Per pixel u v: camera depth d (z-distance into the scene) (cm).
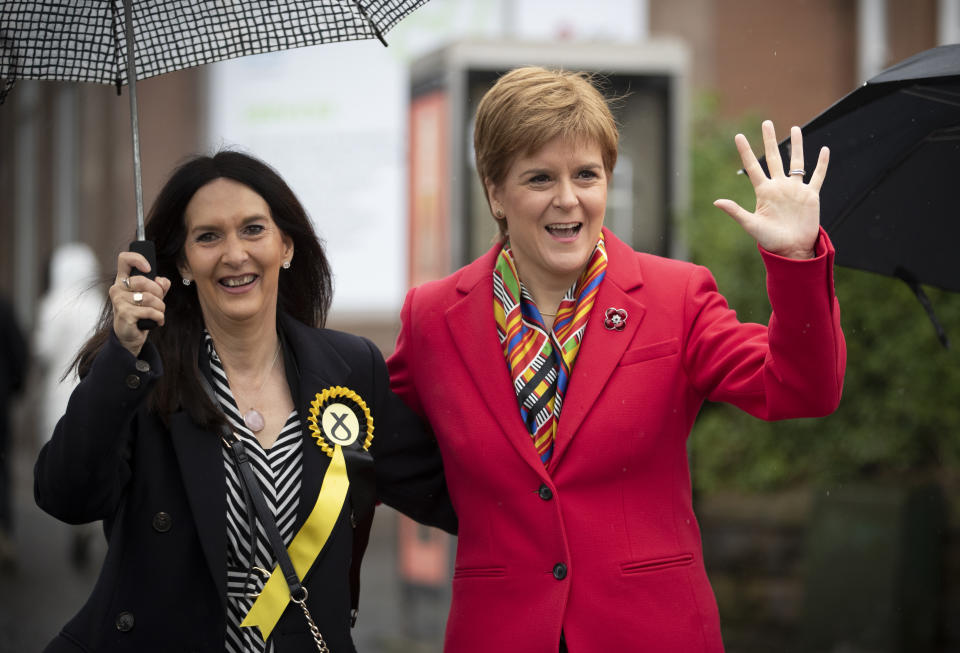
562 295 399
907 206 418
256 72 1583
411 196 925
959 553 816
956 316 821
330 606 382
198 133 1628
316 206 1562
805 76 1515
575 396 385
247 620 370
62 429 352
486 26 1498
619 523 383
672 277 399
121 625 368
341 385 405
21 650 855
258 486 379
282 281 426
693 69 1501
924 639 788
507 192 388
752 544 907
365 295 1552
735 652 829
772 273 343
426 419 429
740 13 1509
